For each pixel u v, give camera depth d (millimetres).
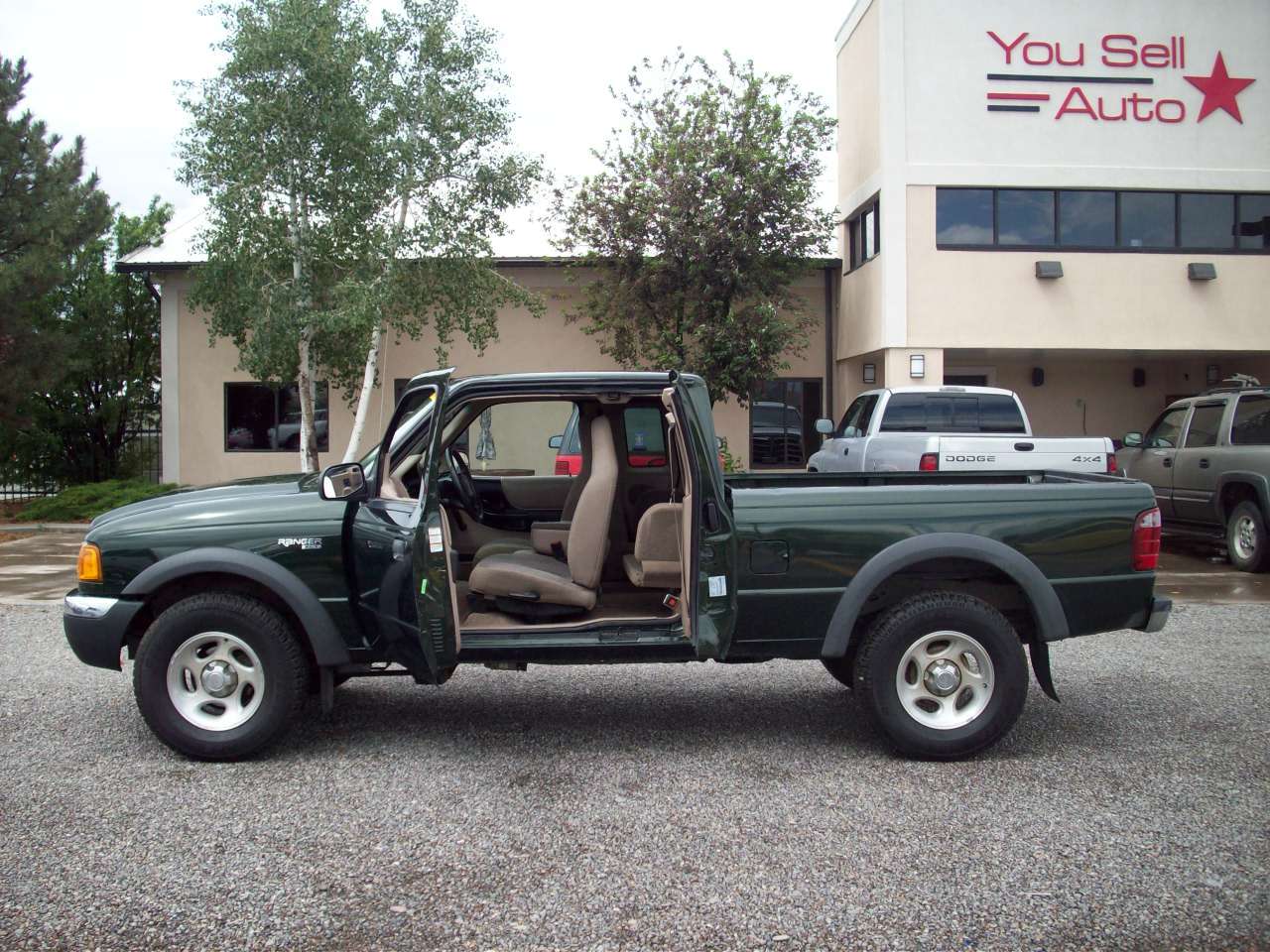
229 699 4938
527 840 4016
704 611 4695
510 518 6285
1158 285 16578
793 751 5129
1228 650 7309
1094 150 16453
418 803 4410
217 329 15961
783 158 16344
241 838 4027
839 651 4891
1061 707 5883
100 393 20250
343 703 5988
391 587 4758
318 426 18625
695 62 16828
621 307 17188
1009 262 16406
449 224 16141
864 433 12023
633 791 4555
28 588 10336
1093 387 19078
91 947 3180
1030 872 3713
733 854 3877
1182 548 13266
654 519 5047
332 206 15625
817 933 3271
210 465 18516
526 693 6215
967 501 4965
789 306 17359
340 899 3508
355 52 15312
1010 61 16312
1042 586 4879
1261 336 16734
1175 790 4535
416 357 18609
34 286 15930
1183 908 3430
